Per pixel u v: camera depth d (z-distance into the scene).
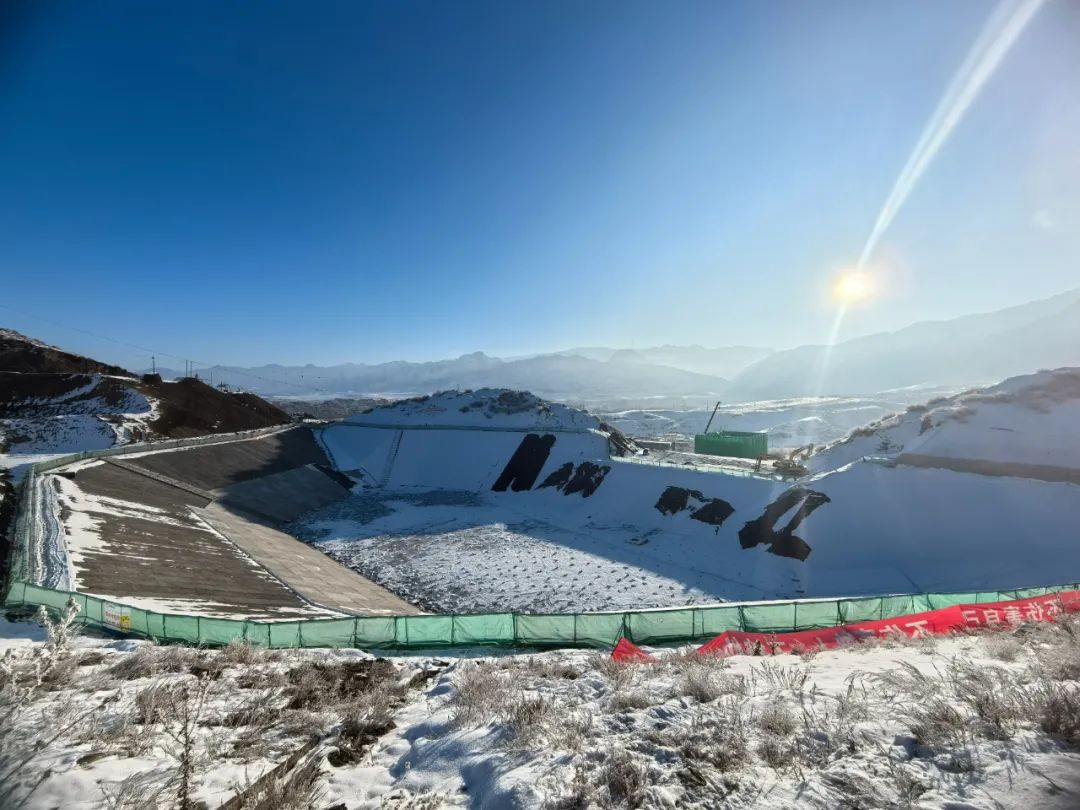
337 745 6.29
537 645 15.44
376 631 15.24
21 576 19.84
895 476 35.84
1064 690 4.97
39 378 70.88
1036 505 30.45
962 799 3.76
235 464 56.50
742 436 63.25
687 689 6.91
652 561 38.22
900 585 29.27
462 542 44.41
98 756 5.43
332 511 55.59
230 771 5.47
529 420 78.31
